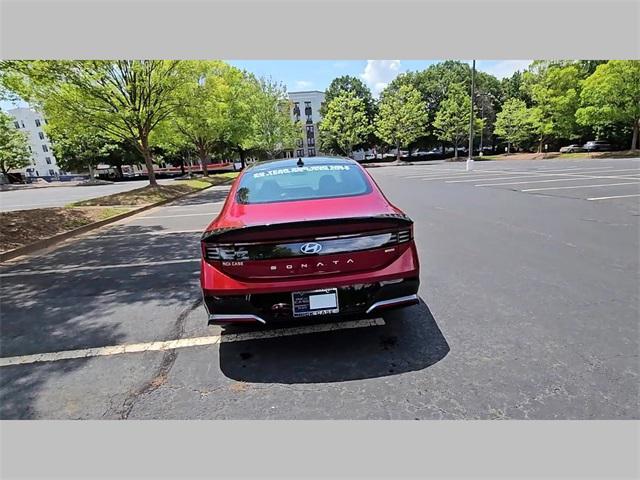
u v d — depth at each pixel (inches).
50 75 450.0
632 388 86.5
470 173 735.7
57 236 300.7
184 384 98.7
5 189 1242.6
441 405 85.4
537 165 863.7
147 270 205.0
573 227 236.2
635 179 461.1
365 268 100.2
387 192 486.6
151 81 579.2
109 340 125.0
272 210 110.2
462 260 184.5
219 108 781.3
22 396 96.3
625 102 929.5
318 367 103.3
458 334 115.3
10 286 187.6
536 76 1238.3
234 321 100.2
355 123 1835.6
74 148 1414.9
